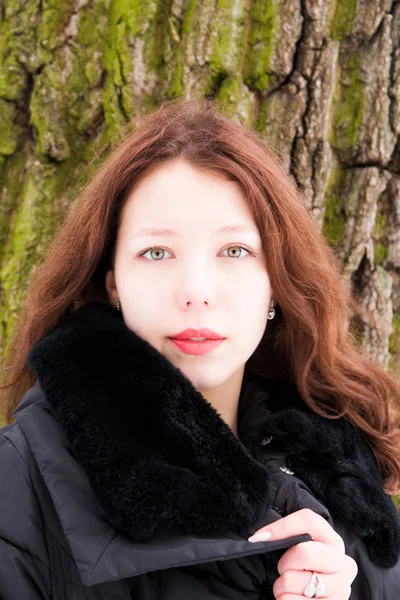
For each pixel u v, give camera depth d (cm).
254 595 136
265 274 150
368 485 157
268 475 135
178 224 141
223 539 128
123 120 198
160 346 143
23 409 144
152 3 195
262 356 178
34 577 130
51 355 140
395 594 154
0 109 204
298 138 200
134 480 127
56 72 201
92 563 122
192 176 144
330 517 149
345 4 198
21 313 183
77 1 200
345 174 205
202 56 193
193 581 133
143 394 136
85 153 204
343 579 136
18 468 135
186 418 135
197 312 140
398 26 199
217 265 144
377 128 201
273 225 148
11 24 202
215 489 130
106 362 139
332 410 170
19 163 208
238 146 151
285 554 136
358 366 181
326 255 181
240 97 195
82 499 129
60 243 165
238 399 167
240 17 195
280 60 196
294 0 195
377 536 153
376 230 208
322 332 170
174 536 127
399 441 175
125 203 149
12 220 209
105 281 162
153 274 142
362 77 201
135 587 133
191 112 158
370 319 207
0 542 129
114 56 198
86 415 132
